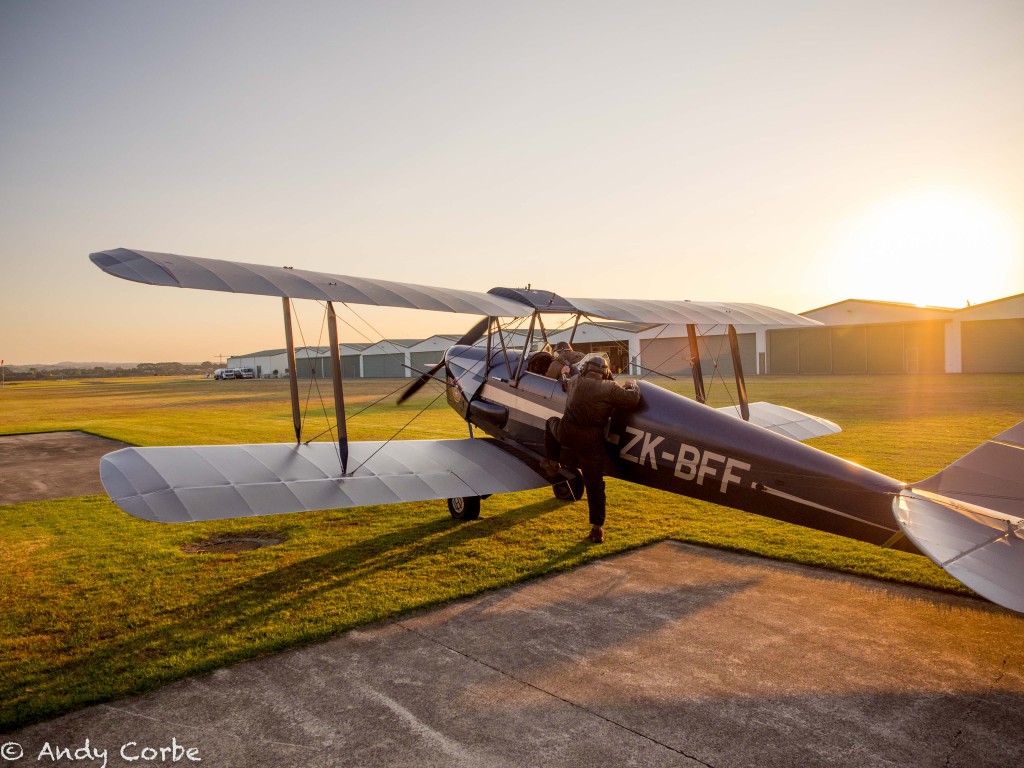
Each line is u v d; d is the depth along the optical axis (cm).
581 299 676
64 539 647
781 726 306
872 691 337
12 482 975
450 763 279
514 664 370
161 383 5962
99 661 378
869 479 456
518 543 607
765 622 425
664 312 685
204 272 448
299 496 508
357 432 1448
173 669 364
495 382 732
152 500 459
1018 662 368
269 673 362
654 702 328
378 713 320
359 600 468
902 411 1586
